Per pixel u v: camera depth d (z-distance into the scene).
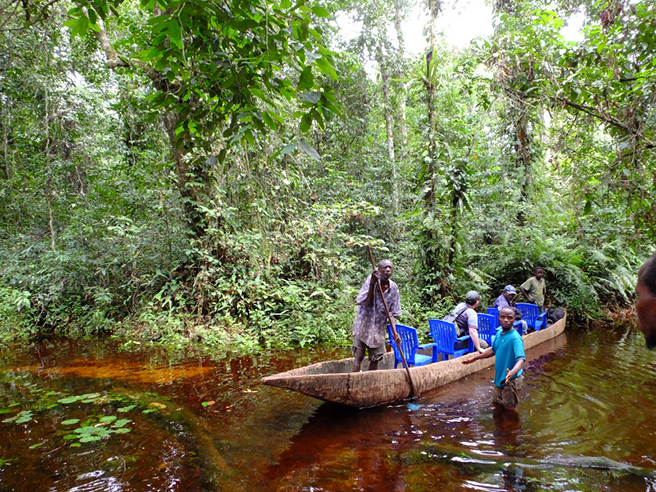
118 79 9.09
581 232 5.14
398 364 5.08
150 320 6.75
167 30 2.39
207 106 3.26
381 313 4.58
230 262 7.58
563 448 3.08
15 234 9.32
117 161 10.23
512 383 3.89
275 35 2.39
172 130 7.28
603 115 4.15
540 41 4.83
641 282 1.08
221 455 2.95
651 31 3.72
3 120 8.96
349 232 10.55
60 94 9.52
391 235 10.89
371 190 11.19
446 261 8.15
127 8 8.64
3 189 9.01
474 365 5.17
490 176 10.66
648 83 3.79
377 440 3.22
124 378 4.73
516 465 2.81
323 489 2.53
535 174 9.04
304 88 2.53
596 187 4.38
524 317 7.23
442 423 3.57
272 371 4.99
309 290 7.92
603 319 8.45
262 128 2.70
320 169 11.12
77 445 3.09
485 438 3.26
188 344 6.28
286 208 8.48
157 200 7.71
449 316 5.43
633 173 3.89
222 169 7.46
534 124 6.09
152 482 2.59
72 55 9.31
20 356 5.86
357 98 12.54
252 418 3.63
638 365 5.34
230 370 5.02
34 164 9.48
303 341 6.24
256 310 7.13
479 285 8.02
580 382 4.65
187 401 4.01
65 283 7.93
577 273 8.41
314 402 4.02
